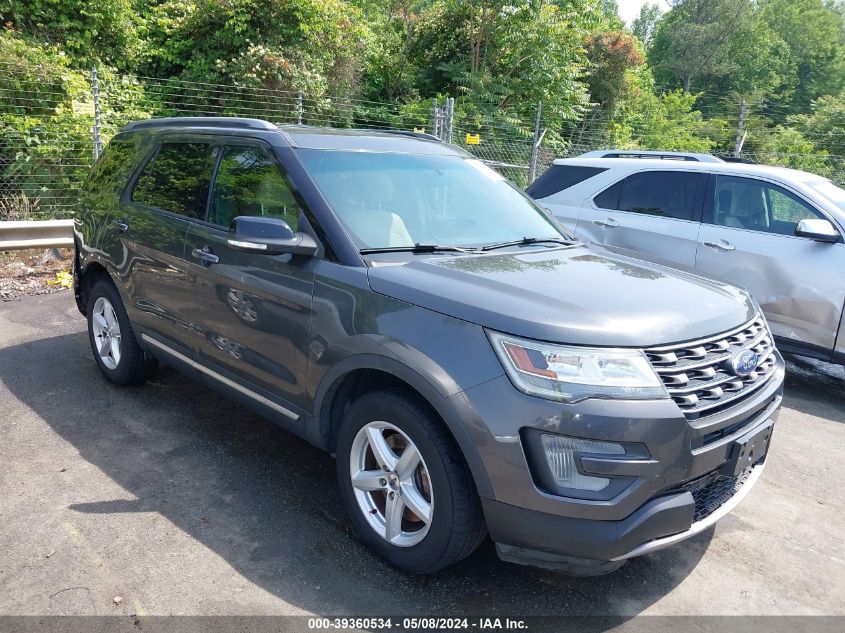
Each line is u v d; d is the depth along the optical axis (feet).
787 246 18.86
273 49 45.39
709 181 20.77
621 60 71.36
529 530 8.29
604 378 8.06
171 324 13.52
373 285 9.69
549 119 58.44
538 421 8.02
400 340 9.06
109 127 33.58
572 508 8.02
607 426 7.93
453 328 8.73
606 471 7.97
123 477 12.12
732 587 9.93
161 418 14.66
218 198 12.67
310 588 9.34
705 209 20.65
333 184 11.28
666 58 161.27
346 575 9.65
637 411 8.02
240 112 42.57
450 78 61.77
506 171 45.39
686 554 10.74
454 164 13.70
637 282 10.21
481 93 55.88
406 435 9.24
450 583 9.62
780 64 166.20
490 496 8.34
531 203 14.20
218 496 11.63
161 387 16.39
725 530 11.51
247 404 12.17
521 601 9.34
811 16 179.22
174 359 13.78
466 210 12.56
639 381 8.15
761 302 19.20
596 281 10.01
